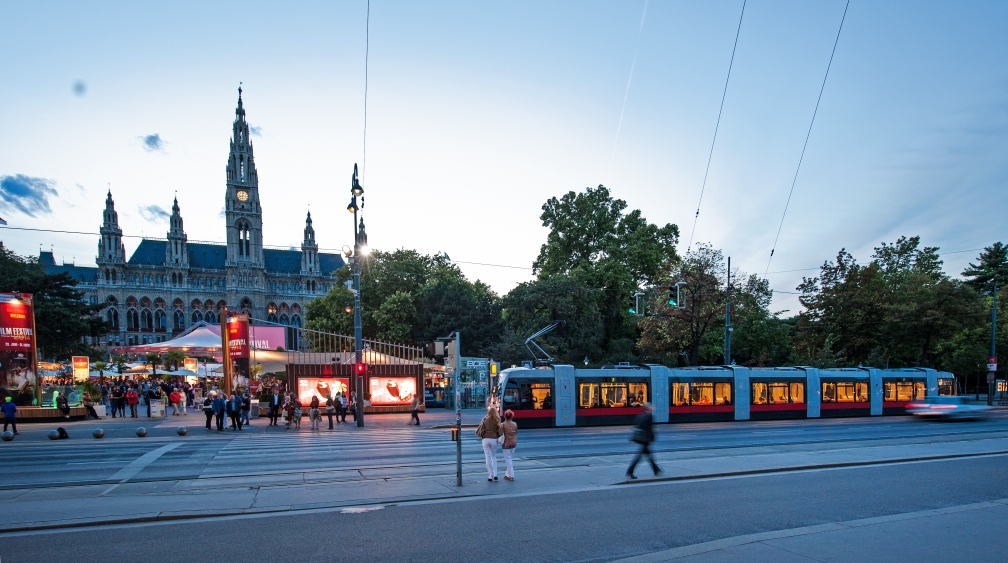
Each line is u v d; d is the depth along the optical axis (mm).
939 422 31031
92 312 61750
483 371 43844
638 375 29766
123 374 53500
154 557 8008
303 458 17359
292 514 10328
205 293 145875
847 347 46906
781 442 21391
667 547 8469
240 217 149125
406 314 63125
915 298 43625
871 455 17391
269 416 31438
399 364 36812
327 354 35906
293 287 160000
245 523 9742
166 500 11305
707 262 42188
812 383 33469
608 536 8969
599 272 53969
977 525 9367
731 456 17438
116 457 17734
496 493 11977
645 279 56844
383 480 13375
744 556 7805
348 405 32031
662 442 21375
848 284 45906
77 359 36469
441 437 23719
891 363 52344
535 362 33812
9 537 9016
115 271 140625
